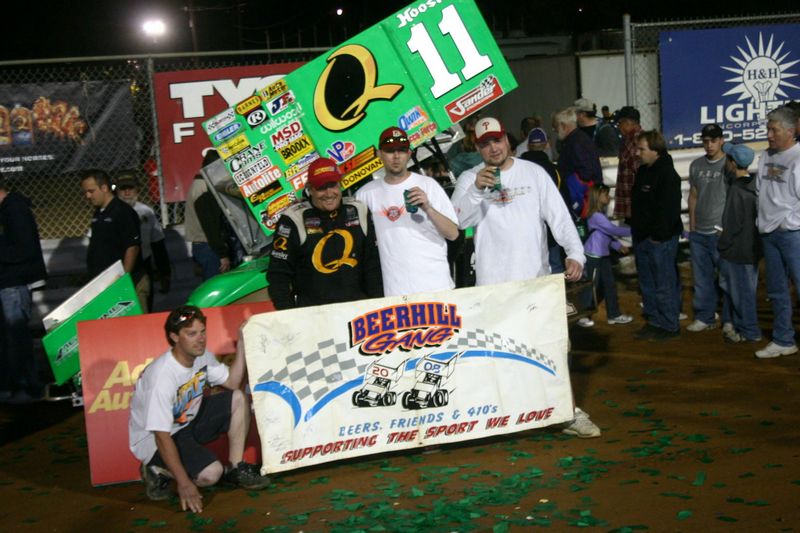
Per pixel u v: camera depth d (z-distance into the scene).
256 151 7.19
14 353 8.41
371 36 7.19
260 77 10.97
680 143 12.20
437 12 7.23
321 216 5.84
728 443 5.83
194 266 10.58
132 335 6.24
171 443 5.31
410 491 5.30
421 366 5.84
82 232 17.36
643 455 5.67
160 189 10.91
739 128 12.28
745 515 4.61
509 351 5.99
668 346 8.66
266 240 7.84
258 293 7.34
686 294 10.87
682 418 6.47
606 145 12.29
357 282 5.90
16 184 10.65
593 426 6.12
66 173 10.69
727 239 8.34
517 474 5.45
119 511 5.50
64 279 11.17
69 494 5.93
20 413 8.27
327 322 5.67
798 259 7.61
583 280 8.96
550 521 4.65
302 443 5.62
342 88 7.20
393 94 7.23
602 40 24.14
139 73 11.09
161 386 5.28
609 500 4.94
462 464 5.76
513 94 21.11
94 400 6.13
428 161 8.77
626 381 7.63
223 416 5.60
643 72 15.88
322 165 5.72
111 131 10.71
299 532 4.76
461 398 5.91
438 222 5.73
